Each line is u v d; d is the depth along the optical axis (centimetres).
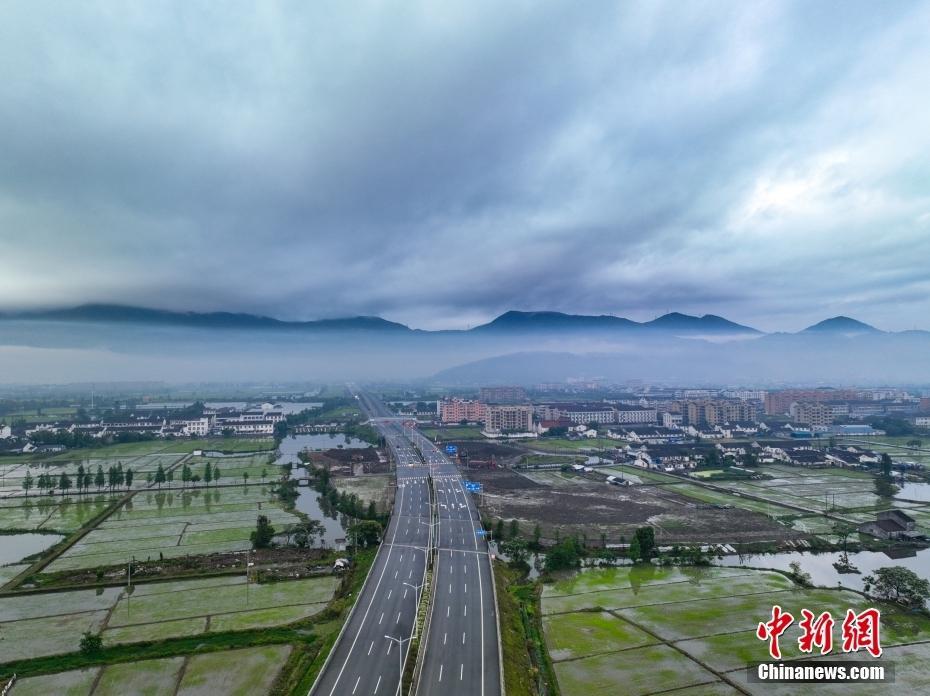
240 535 13988
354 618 8800
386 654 7638
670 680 7200
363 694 6675
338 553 12150
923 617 9131
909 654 7862
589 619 9100
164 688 6931
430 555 11812
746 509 17000
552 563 11644
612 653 7931
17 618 9038
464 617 8850
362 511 15525
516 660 7569
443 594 9794
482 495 18312
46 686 6988
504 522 15162
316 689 6775
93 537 13875
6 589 10231
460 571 10981
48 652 7881
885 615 9212
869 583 10181
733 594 10181
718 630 8650
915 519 15938
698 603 9744
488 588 10069
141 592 10131
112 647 7888
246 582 10588
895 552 13112
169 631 8525
